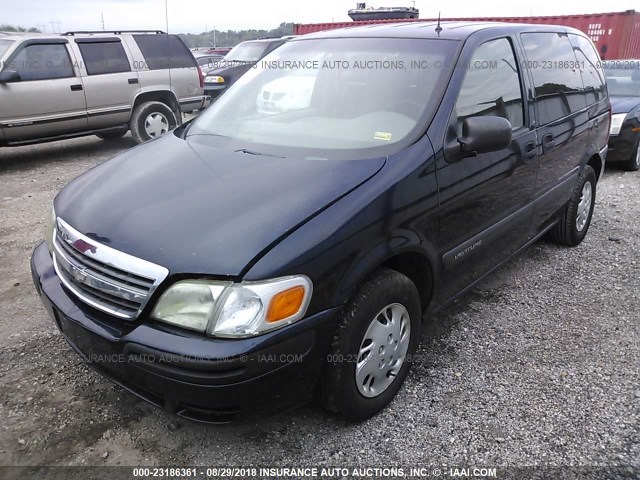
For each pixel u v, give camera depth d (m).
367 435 2.59
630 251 4.86
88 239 2.36
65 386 2.91
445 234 2.87
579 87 4.52
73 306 2.43
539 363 3.16
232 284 2.07
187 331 2.11
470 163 2.97
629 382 2.97
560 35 4.41
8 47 7.89
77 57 8.52
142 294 2.17
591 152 4.72
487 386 2.94
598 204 6.32
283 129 3.10
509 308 3.81
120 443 2.53
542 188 3.90
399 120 2.88
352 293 2.34
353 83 3.20
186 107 10.11
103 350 2.27
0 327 3.51
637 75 8.41
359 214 2.36
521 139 3.48
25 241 5.05
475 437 2.57
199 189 2.51
